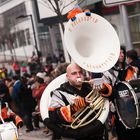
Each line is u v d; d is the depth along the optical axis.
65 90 4.77
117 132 5.42
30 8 43.34
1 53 49.53
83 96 4.76
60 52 34.03
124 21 8.13
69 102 4.73
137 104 4.89
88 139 4.74
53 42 35.91
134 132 5.31
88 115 4.64
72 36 4.69
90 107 4.66
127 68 6.03
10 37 47.22
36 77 12.16
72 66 4.75
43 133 12.44
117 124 5.36
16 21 46.88
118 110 5.16
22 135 12.98
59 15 13.17
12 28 47.41
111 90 4.79
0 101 7.28
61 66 9.45
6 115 7.20
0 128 6.54
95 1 11.87
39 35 43.31
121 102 5.09
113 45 4.81
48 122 4.74
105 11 18.50
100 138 4.80
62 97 4.74
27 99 13.52
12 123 6.70
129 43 8.21
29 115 13.46
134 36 17.56
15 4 45.69
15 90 13.63
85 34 4.78
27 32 45.88
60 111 4.61
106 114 4.71
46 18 22.84
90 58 4.70
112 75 5.61
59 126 4.71
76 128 4.63
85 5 11.60
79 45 4.74
